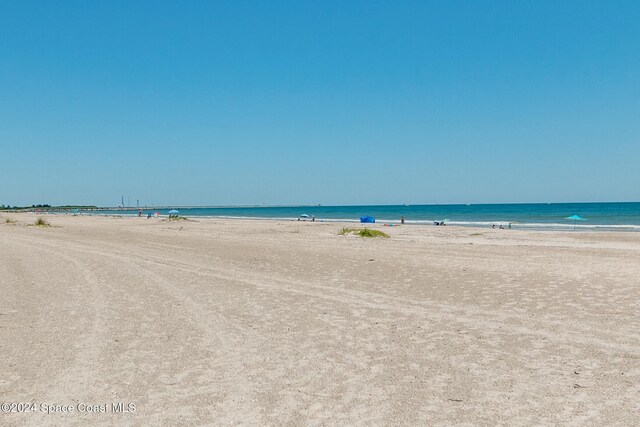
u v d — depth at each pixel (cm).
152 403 527
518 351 702
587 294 1066
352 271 1419
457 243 2494
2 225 4412
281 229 4309
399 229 4388
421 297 1071
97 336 775
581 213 10462
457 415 497
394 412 504
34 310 945
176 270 1455
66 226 4556
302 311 948
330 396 546
